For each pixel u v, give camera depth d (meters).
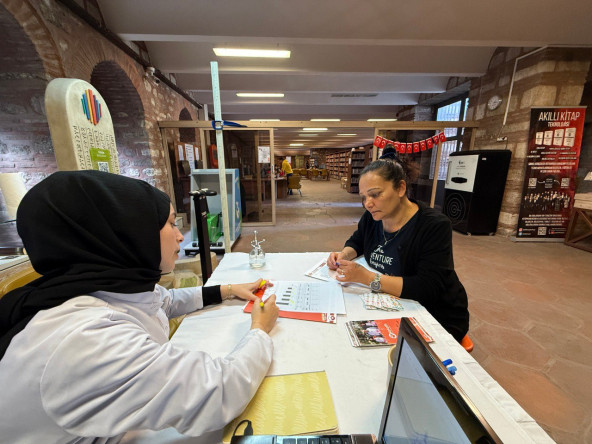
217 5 2.97
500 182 4.07
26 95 2.14
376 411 0.57
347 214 6.12
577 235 3.90
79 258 0.48
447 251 1.05
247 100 6.65
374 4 2.99
